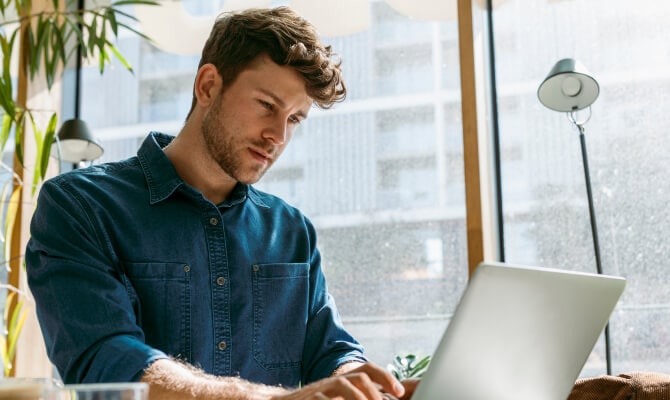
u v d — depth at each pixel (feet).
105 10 11.52
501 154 10.13
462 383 3.60
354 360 5.88
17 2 10.78
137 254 5.58
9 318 10.51
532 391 4.04
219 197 6.14
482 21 10.25
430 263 10.41
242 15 5.96
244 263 5.98
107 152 11.91
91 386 2.41
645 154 9.52
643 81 9.63
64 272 5.10
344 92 6.09
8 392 2.64
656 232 9.37
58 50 10.82
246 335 5.86
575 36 10.02
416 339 10.34
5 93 10.08
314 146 11.02
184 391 4.16
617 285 4.22
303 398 3.73
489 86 10.28
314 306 6.37
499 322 3.56
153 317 5.56
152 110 11.84
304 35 5.90
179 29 11.83
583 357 4.29
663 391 4.81
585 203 9.71
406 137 10.75
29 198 11.15
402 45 10.93
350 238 10.73
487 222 9.37
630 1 9.82
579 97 8.98
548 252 9.78
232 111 5.77
